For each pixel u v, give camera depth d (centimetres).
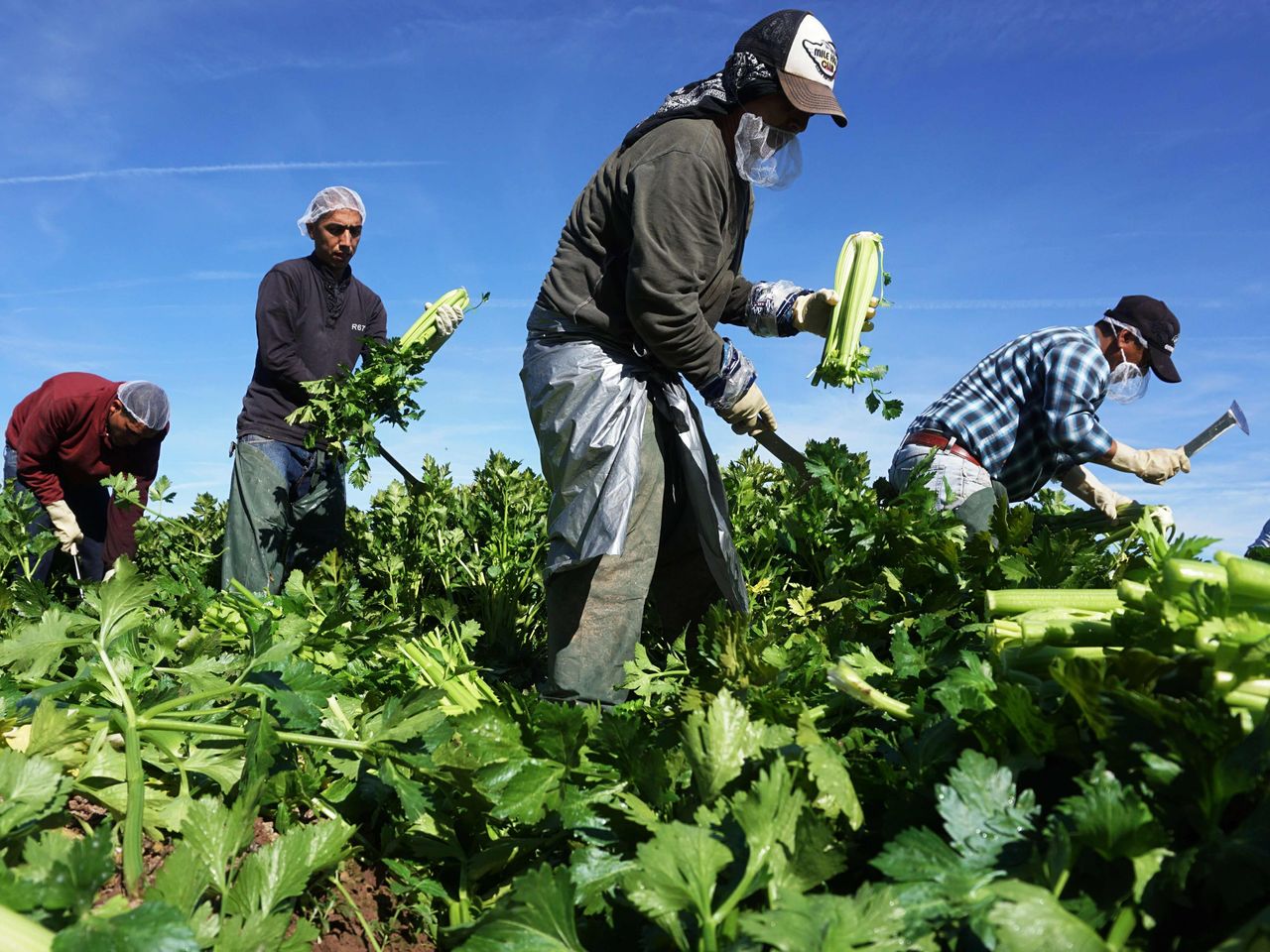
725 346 331
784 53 312
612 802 184
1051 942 115
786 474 569
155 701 221
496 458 606
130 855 167
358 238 579
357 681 286
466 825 213
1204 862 124
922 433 492
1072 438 474
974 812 139
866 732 198
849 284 383
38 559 570
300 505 580
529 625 558
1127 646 163
